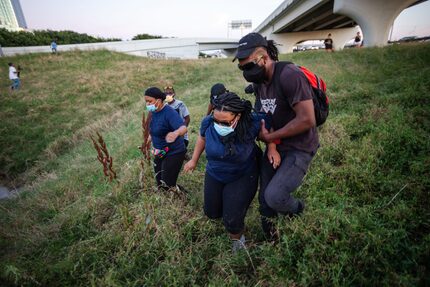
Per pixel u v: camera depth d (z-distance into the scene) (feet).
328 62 34.81
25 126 31.53
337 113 16.84
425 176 8.81
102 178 13.46
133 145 16.94
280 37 154.71
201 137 7.41
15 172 24.81
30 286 7.19
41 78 51.83
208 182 7.13
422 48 31.78
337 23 134.31
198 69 55.52
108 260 7.48
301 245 6.63
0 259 8.40
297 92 5.61
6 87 47.50
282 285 5.64
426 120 12.83
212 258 7.13
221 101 5.95
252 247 7.34
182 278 6.41
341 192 9.00
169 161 10.02
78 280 7.11
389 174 9.43
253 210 8.87
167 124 9.73
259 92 6.93
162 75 50.39
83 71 55.31
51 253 8.51
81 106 36.91
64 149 26.81
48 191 14.17
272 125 6.66
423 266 5.64
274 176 6.55
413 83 18.30
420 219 7.11
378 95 18.28
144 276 6.51
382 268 5.79
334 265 5.81
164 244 7.42
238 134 6.28
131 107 33.91
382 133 12.00
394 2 63.52
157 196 9.11
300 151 6.46
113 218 9.39
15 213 12.23
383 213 7.51
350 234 6.41
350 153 11.14
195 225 8.28
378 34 67.15
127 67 58.29
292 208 7.03
